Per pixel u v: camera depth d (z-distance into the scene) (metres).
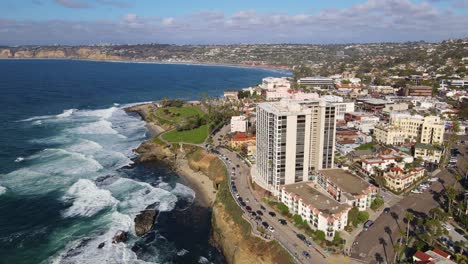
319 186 173.75
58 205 171.00
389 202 164.88
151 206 175.62
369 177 193.25
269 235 137.38
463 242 125.00
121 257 135.50
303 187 163.88
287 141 167.88
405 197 169.75
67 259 132.62
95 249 139.00
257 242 135.50
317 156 183.38
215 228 156.75
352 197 150.88
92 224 156.12
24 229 150.38
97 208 169.62
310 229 140.00
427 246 124.94
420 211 154.38
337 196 158.88
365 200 153.50
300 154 172.62
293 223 147.38
